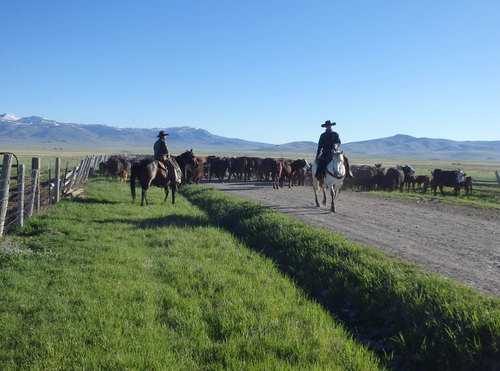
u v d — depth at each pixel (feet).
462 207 64.28
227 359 16.29
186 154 76.69
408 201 72.13
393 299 21.34
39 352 16.37
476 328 16.80
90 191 70.18
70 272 25.89
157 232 39.04
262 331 18.62
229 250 33.09
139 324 19.12
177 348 17.10
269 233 37.45
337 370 15.79
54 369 15.20
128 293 22.52
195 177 98.68
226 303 21.54
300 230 35.94
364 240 35.63
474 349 16.21
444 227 43.96
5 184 35.12
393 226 43.68
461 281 24.18
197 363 16.08
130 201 60.75
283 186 101.71
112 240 35.22
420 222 47.11
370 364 16.61
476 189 119.24
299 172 107.34
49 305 20.71
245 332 18.52
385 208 59.88
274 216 43.47
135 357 15.94
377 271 24.57
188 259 29.58
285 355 16.94
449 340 16.99
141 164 56.49
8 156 35.40
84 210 49.44
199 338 17.89
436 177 107.34
